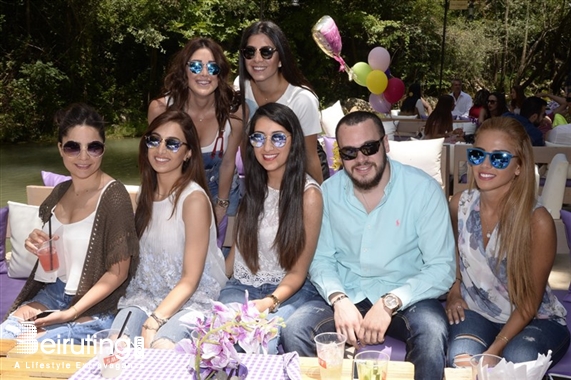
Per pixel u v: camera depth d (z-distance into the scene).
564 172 4.44
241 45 3.70
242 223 3.06
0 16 16.84
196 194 2.90
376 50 8.52
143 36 17.64
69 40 17.98
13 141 16.17
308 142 3.77
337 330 2.78
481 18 25.75
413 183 2.92
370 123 2.83
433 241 2.89
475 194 2.89
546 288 2.82
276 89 3.75
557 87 20.22
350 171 2.87
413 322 2.73
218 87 3.61
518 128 2.68
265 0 19.94
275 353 2.76
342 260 3.10
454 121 9.37
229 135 3.71
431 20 22.09
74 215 2.98
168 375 2.13
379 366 2.04
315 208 2.96
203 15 18.80
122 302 2.99
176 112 2.94
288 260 2.97
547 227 2.66
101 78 18.72
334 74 21.84
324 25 7.86
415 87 11.21
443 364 2.61
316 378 2.20
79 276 2.97
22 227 3.81
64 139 2.90
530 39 25.14
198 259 2.88
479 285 2.86
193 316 1.95
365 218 2.97
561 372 2.74
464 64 22.97
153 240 2.95
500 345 2.67
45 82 16.80
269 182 3.04
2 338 2.54
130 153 13.35
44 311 2.83
